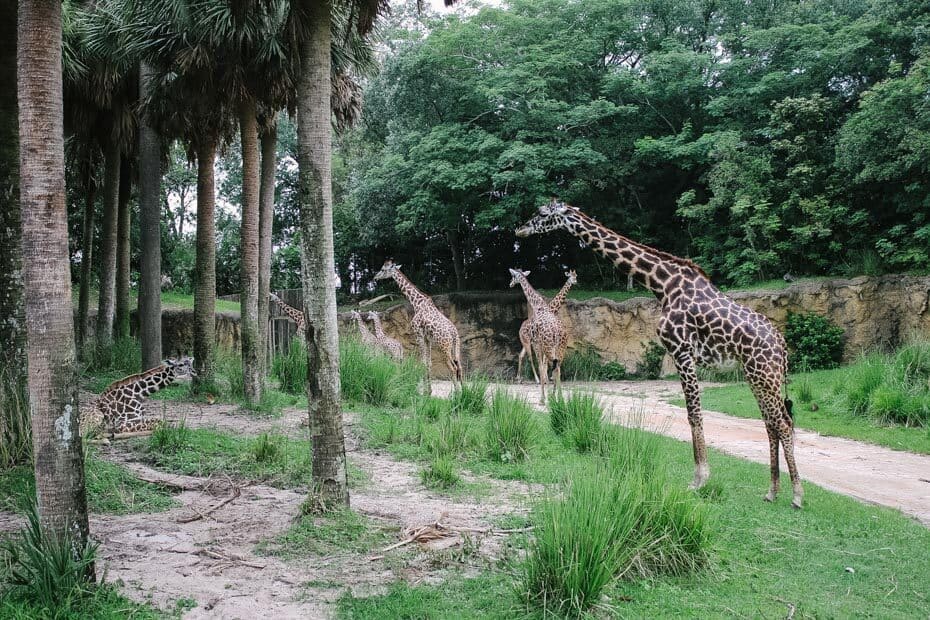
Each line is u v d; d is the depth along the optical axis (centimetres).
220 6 1178
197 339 1470
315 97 714
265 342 1535
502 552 598
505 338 2697
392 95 2773
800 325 2166
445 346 1628
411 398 1470
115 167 1855
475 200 2688
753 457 1111
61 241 484
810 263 2423
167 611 477
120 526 659
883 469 1049
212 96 1333
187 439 982
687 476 888
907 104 1939
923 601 543
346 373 1448
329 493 695
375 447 1063
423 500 774
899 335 2081
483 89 2506
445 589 523
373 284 3534
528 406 1152
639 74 2753
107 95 1611
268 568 563
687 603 512
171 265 3188
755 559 619
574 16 2752
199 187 1473
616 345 2491
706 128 2631
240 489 796
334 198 3556
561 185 2745
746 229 2406
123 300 1970
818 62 2425
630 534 571
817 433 1372
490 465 949
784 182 2395
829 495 849
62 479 480
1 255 850
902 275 2091
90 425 1002
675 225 2972
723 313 849
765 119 2600
